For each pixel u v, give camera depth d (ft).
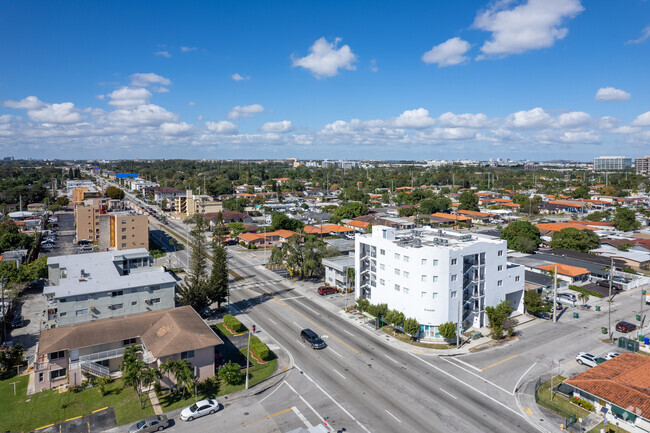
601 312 275.18
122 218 442.09
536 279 311.27
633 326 241.96
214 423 157.07
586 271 335.26
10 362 202.49
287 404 169.68
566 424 153.99
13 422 157.69
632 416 151.84
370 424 156.25
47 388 183.21
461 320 237.66
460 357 211.00
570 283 330.54
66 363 188.85
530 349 220.02
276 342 228.63
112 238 464.65
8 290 297.94
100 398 175.01
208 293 263.70
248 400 172.86
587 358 201.77
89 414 163.12
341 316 266.57
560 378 190.49
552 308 273.75
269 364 203.41
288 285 333.62
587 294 307.99
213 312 273.75
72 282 244.01
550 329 246.68
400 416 161.48
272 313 272.31
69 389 181.06
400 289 239.50
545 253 406.21
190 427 154.51
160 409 166.91
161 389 179.52
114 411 165.27
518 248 416.87
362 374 193.77
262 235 489.67
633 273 358.02
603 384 166.30
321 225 519.60
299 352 216.74
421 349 219.61
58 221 631.15
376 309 244.01
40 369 182.91
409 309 234.17
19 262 360.28
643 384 168.04
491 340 230.89
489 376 192.24
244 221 632.79
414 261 229.04
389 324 239.71
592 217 618.85
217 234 495.00
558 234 437.17
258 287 328.70
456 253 228.02
